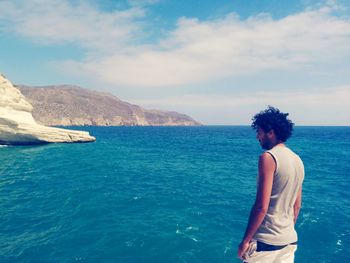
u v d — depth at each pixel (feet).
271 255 10.83
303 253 33.76
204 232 39.11
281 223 10.77
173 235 37.68
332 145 238.89
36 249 33.22
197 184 74.33
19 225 41.09
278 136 11.23
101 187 66.59
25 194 59.26
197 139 322.55
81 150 156.76
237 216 46.88
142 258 31.45
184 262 30.76
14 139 171.42
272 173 10.44
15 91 182.19
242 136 409.49
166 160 128.36
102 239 36.14
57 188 64.90
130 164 110.32
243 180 81.61
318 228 41.52
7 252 32.45
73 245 34.37
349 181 81.10
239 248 11.39
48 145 179.83
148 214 46.78
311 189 69.92
